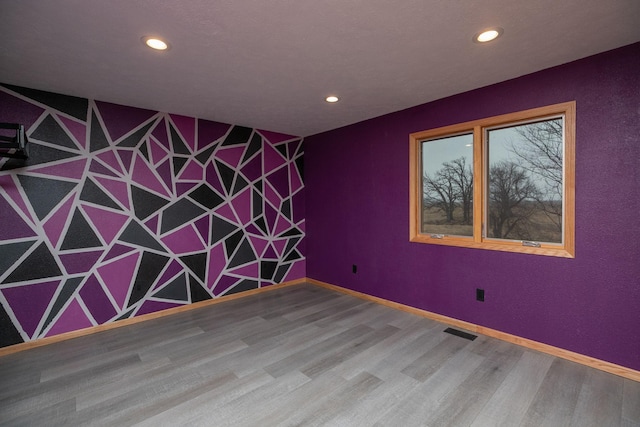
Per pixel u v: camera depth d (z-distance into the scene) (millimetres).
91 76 2600
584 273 2434
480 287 3041
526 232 2809
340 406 1977
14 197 2791
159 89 2910
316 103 3367
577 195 2447
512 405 1968
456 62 2428
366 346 2781
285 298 4230
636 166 2197
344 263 4441
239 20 1831
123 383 2256
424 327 3197
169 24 1861
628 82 2211
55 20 1802
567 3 1715
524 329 2758
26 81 2693
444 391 2115
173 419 1876
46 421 1871
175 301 3736
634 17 1846
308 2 1672
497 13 1803
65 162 3021
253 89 2938
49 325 2951
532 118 2699
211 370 2416
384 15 1804
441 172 3396
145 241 3510
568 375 2289
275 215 4715
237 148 4277
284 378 2293
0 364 2551
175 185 3725
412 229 3576
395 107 3541
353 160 4238
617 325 2295
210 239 4031
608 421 1812
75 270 3088
